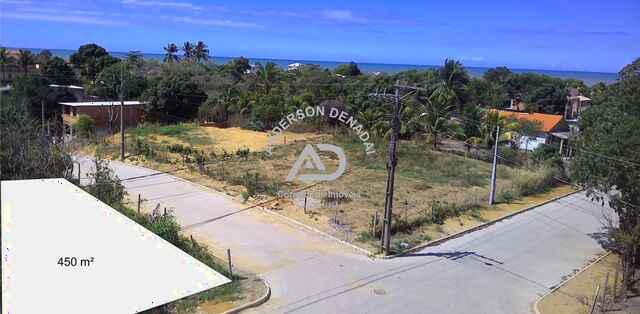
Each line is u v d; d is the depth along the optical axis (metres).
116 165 34.81
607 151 19.23
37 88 52.97
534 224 26.70
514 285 18.66
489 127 43.62
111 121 49.62
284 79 63.88
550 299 17.59
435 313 16.03
